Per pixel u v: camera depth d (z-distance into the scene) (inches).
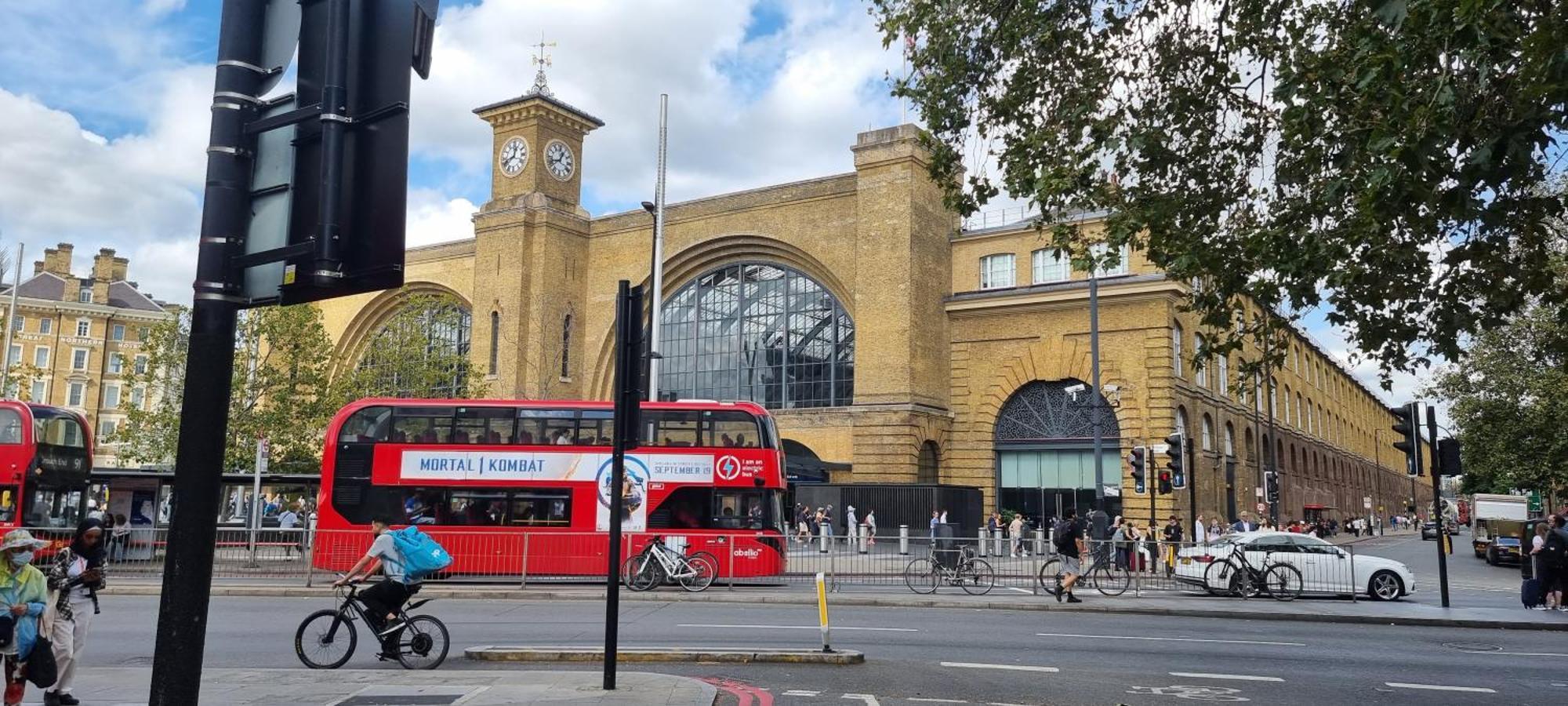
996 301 1706.4
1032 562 828.0
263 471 1438.2
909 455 1635.1
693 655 469.1
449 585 878.4
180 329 1499.8
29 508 907.4
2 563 326.3
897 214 1704.0
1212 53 463.5
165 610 132.8
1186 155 470.9
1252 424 1980.8
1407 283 398.3
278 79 148.3
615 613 371.6
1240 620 696.4
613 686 367.2
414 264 2253.9
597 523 918.4
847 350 1795.0
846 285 1765.5
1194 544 880.9
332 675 409.7
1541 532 855.1
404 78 138.9
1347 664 492.7
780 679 426.6
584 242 2078.0
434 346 1736.0
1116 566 866.1
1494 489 2258.9
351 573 446.0
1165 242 466.6
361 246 137.4
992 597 797.2
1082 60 478.0
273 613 666.2
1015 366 1695.4
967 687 413.7
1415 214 345.7
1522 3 299.1
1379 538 2797.7
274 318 1453.0
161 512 1469.0
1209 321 469.7
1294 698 401.7
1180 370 1621.6
